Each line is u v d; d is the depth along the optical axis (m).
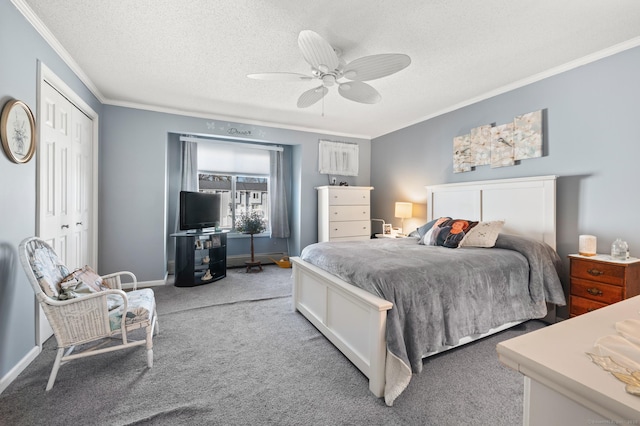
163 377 1.78
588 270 2.23
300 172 5.00
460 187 3.49
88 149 3.17
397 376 1.56
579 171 2.53
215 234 4.14
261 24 2.07
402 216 4.17
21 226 1.86
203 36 2.22
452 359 1.99
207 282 3.97
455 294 1.88
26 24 1.91
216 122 4.26
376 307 1.59
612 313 0.74
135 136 3.71
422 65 2.63
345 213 4.80
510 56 2.47
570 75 2.59
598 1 1.79
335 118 4.34
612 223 2.34
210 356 2.04
